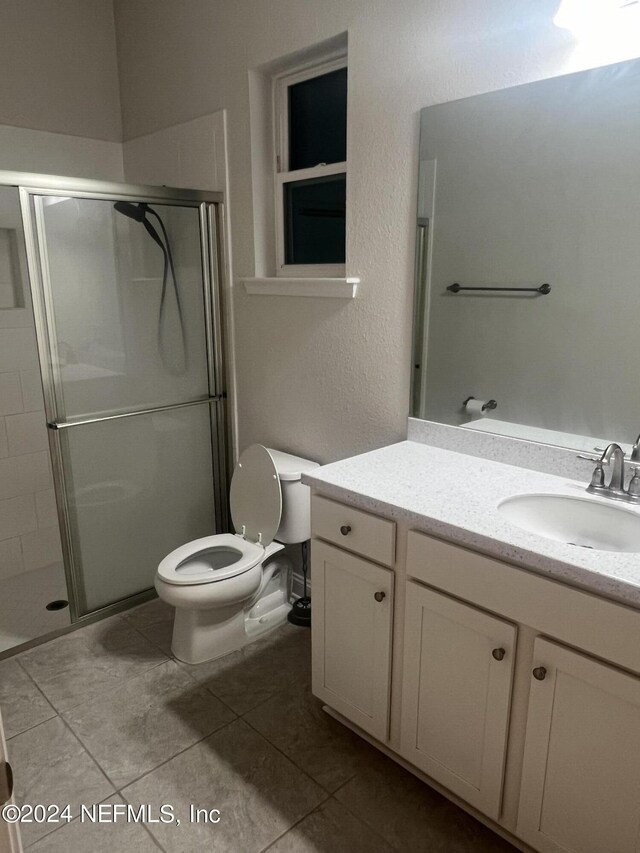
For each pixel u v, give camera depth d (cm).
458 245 180
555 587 122
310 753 180
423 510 145
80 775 172
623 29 140
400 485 163
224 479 292
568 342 162
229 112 243
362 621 168
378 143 194
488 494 156
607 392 157
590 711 122
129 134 300
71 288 224
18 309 273
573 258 157
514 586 129
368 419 218
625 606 113
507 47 159
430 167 182
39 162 279
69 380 231
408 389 203
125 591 264
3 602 266
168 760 177
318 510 174
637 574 113
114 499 254
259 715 196
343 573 171
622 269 149
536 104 157
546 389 169
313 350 233
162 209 244
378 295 205
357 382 219
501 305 174
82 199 221
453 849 151
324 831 155
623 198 146
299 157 240
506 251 170
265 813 160
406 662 158
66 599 268
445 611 144
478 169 171
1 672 217
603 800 124
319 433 238
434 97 177
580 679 121
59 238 218
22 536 292
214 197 255
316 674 189
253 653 228
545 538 129
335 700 184
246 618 238
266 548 232
